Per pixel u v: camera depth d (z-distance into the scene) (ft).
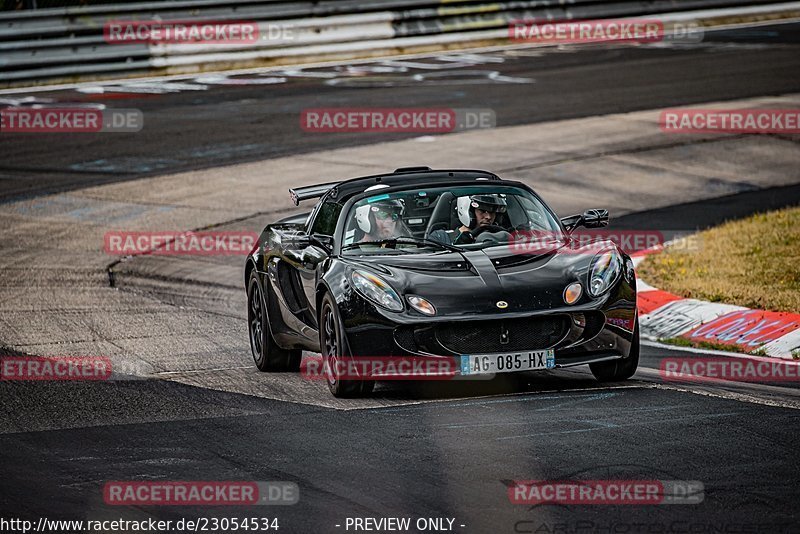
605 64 332.39
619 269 90.68
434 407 84.99
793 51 340.18
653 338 117.08
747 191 196.54
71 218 191.42
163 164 228.43
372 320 87.04
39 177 221.25
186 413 87.81
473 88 299.17
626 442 71.92
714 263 142.10
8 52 312.91
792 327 109.40
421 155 228.02
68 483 70.44
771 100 269.03
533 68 329.31
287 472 69.82
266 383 99.55
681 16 398.42
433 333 85.81
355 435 77.51
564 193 198.49
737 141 233.76
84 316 133.08
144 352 114.62
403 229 98.37
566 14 386.73
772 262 138.72
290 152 234.58
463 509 61.00
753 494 61.05
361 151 233.55
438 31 370.94
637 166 216.74
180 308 137.49
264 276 108.58
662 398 84.33
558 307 86.43
